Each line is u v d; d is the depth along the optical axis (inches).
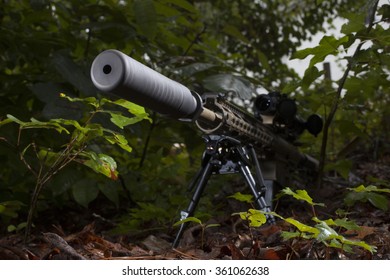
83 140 88.4
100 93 141.3
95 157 86.8
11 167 148.7
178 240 102.4
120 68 73.8
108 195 146.3
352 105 151.1
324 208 138.3
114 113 88.4
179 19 168.2
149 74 78.5
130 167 178.9
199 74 164.7
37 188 91.4
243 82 147.5
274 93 130.5
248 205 150.3
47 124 83.6
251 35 281.1
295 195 82.5
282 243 92.2
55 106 129.1
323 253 84.7
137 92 77.1
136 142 194.4
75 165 144.3
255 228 105.8
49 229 156.5
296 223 75.5
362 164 228.2
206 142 104.1
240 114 111.6
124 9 160.9
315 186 151.7
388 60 126.4
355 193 110.2
